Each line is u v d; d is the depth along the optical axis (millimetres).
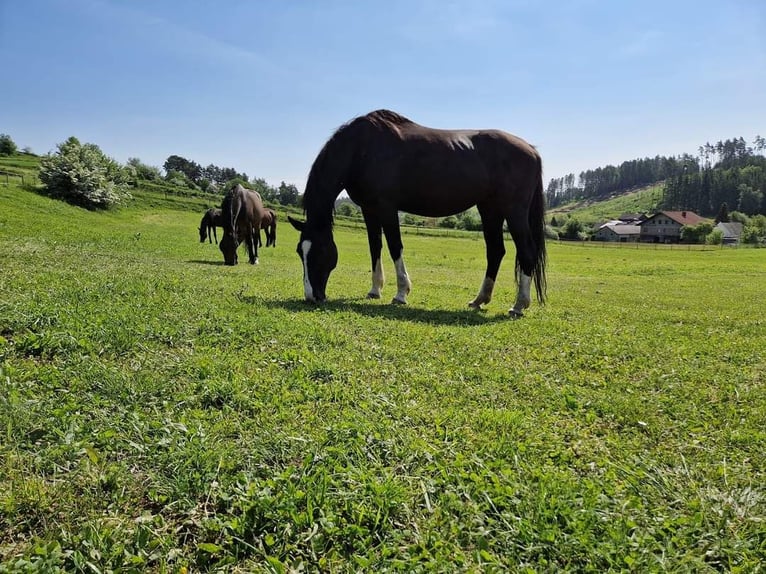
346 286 11695
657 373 5410
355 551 2406
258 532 2471
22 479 2637
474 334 6785
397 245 9156
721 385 5094
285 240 37125
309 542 2418
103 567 2158
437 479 2967
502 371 5176
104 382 3848
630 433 3918
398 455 3242
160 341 5031
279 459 3115
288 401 3920
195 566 2250
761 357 6266
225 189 118688
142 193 67938
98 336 4738
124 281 7797
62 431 3117
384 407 4039
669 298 12867
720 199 153250
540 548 2438
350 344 5684
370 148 8617
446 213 9297
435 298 10578
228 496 2662
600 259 36719
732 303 12172
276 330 5852
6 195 31234
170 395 3846
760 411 4387
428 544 2465
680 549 2482
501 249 9688
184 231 33062
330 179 8633
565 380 5113
